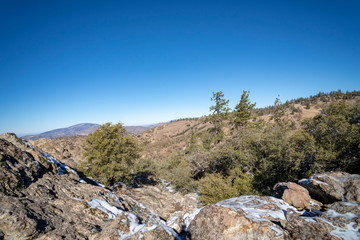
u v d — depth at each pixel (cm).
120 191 1538
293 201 905
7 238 457
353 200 746
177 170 2206
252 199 1024
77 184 955
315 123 1609
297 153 1410
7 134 909
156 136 18738
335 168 1315
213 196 1484
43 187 748
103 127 1605
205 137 3869
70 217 635
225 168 2309
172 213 1394
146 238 600
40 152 991
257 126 3391
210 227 675
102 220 697
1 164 659
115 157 1563
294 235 577
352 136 1230
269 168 1689
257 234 597
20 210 538
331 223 570
